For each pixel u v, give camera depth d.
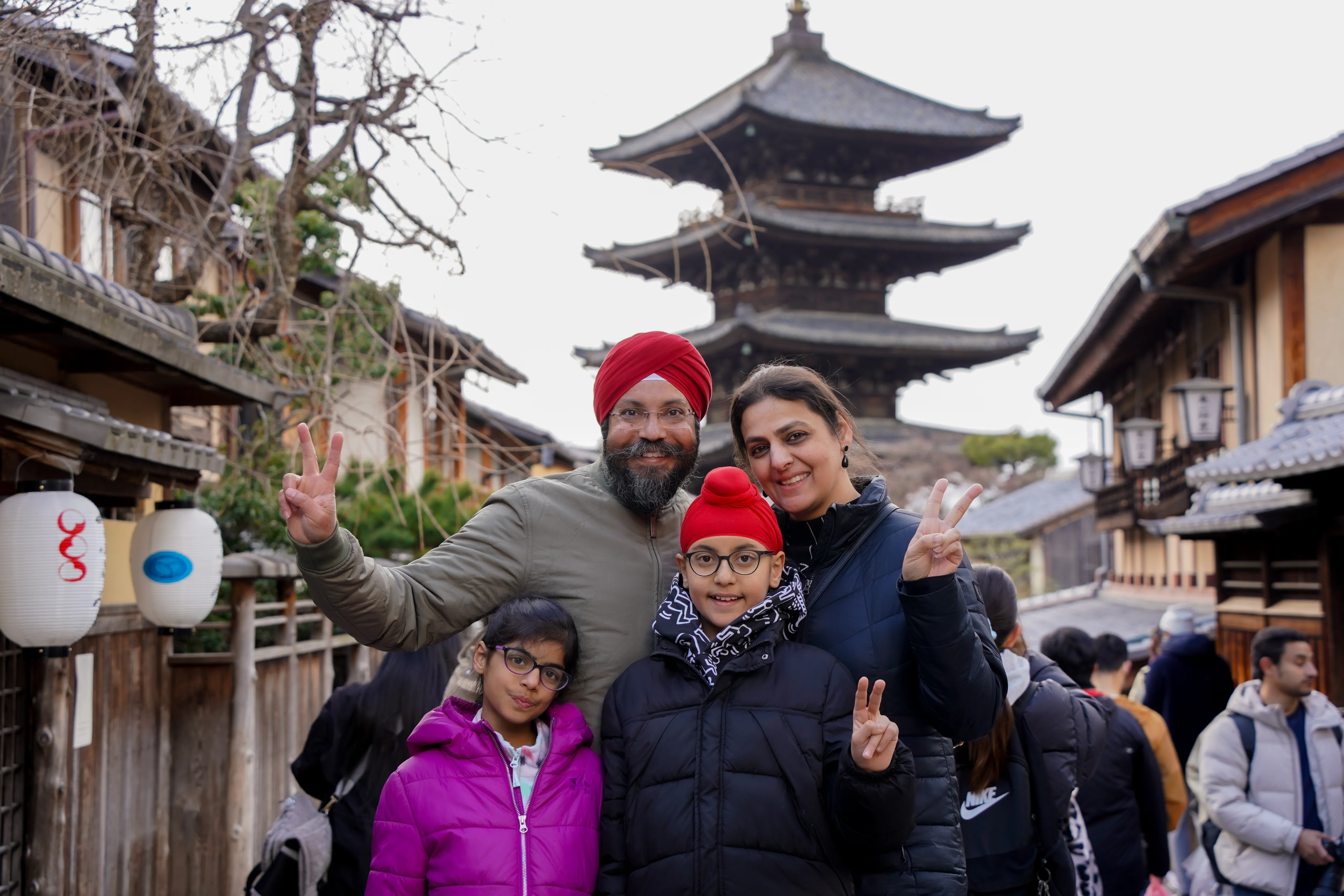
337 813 3.14
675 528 2.54
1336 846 3.92
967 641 2.07
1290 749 4.12
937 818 2.19
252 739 5.33
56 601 3.25
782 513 2.52
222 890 5.22
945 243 22.86
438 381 5.32
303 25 4.44
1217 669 6.41
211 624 5.88
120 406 4.93
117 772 4.71
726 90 26.03
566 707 2.32
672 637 2.18
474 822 2.17
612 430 2.44
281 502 2.07
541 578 2.43
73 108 4.48
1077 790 3.46
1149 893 3.91
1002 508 33.66
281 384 6.38
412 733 2.48
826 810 2.09
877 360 23.47
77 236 6.39
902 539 2.33
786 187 23.48
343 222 5.15
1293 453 5.44
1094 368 14.85
